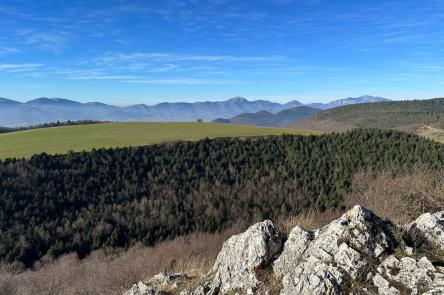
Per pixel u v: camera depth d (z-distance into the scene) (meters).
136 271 28.16
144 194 88.00
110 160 97.19
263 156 104.81
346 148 102.19
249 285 11.01
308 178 87.62
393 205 17.66
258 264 11.32
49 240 67.81
